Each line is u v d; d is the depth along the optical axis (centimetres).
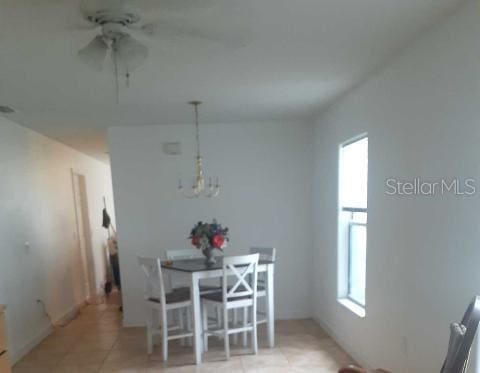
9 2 152
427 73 203
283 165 441
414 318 221
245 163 441
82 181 588
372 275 281
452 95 182
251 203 442
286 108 372
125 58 164
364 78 279
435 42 194
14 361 341
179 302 341
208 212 441
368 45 215
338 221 355
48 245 438
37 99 303
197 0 154
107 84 269
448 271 188
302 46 212
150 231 439
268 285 356
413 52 216
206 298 350
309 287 446
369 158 282
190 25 182
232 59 228
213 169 440
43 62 220
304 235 444
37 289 400
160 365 327
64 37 187
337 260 358
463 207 176
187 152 438
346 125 326
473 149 169
